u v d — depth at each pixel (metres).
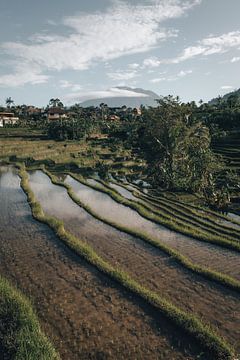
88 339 15.16
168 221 32.72
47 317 16.70
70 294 18.89
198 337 15.18
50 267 22.23
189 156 60.16
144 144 94.62
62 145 90.00
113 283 20.23
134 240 27.80
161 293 19.45
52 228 29.36
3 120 135.50
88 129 111.88
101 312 17.23
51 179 52.81
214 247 27.17
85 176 60.28
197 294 19.41
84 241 27.44
